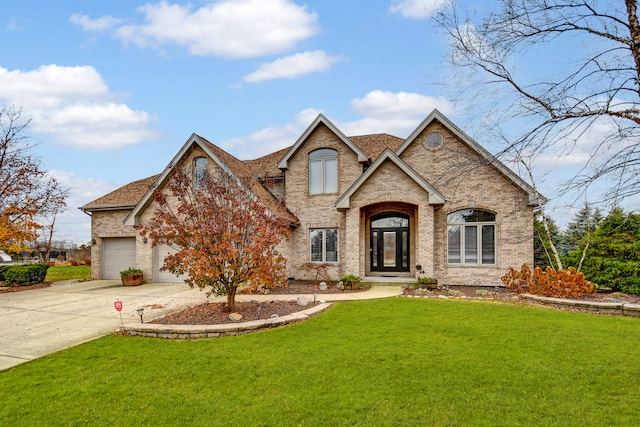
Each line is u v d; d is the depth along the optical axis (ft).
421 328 28.40
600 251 49.06
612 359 21.48
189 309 36.22
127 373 20.45
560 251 73.87
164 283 59.88
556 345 24.03
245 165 63.10
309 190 61.36
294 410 15.96
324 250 60.13
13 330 30.53
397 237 58.44
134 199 67.26
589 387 17.88
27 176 64.08
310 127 60.49
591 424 14.62
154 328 28.07
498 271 52.44
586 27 18.44
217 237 32.91
